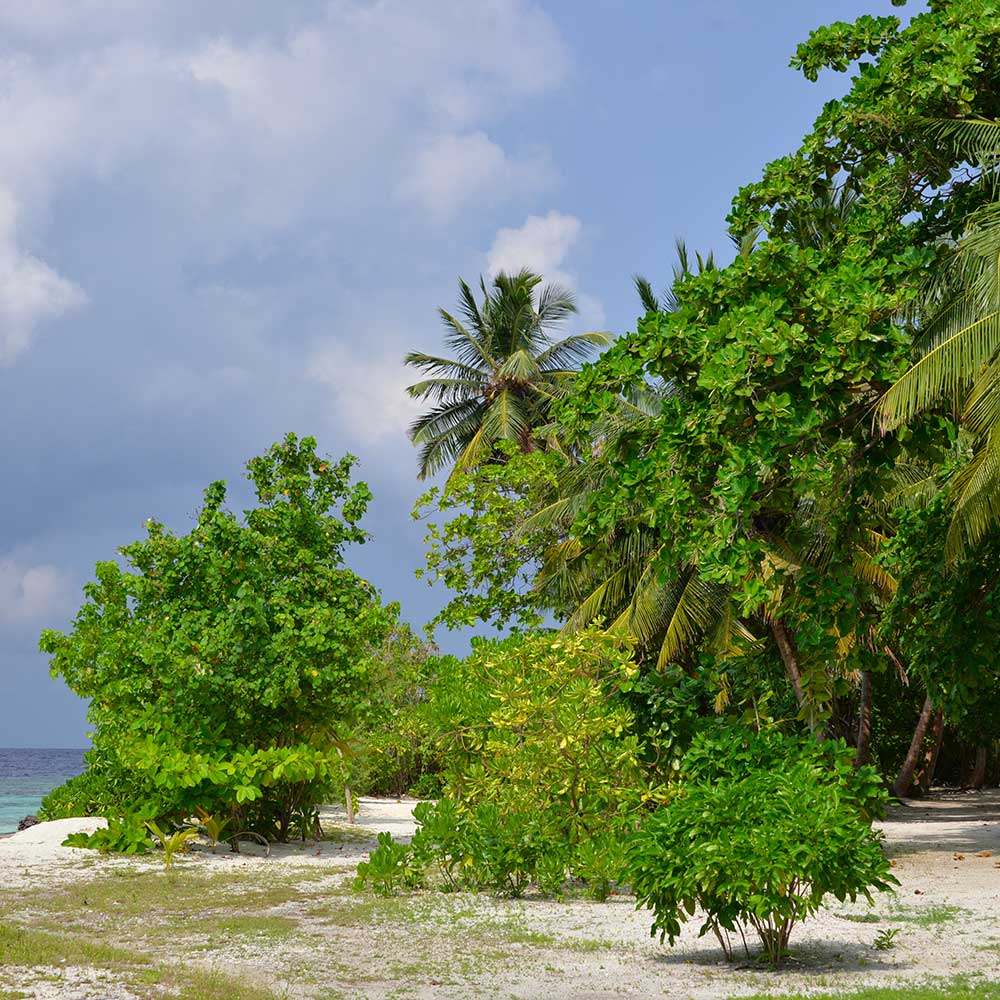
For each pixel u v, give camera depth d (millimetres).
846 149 12258
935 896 11031
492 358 35062
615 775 12406
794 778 8047
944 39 10891
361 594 17047
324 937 8703
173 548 16297
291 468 17531
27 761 156875
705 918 9734
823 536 14023
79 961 6922
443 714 13938
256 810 16703
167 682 15391
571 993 6691
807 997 6320
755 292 10312
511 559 22625
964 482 10875
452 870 12297
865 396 10102
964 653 14016
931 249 11438
